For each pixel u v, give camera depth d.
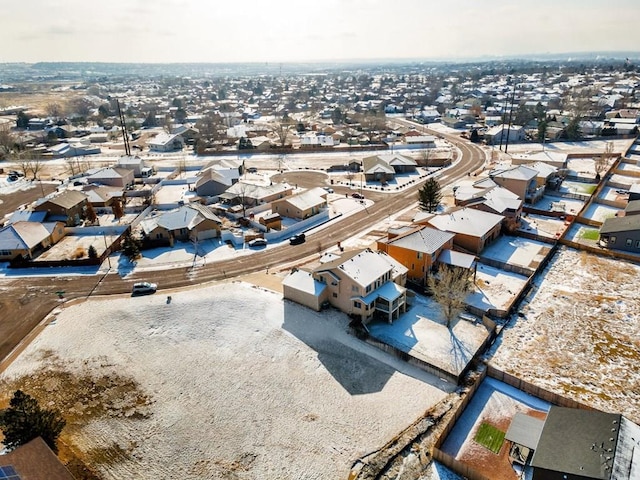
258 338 45.00
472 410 36.12
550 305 50.16
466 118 170.12
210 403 37.94
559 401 36.31
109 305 50.38
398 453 32.59
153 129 185.25
